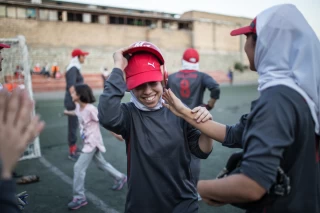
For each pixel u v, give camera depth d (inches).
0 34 767.7
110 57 938.7
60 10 887.1
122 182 152.8
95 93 706.2
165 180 71.9
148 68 69.7
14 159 37.7
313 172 49.1
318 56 49.8
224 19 1235.9
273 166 43.2
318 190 50.7
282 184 46.2
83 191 135.6
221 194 47.3
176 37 1090.7
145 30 1008.2
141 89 70.8
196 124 66.4
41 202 139.2
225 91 743.7
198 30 1139.3
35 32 813.9
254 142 45.2
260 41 51.0
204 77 159.9
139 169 72.5
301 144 47.1
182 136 73.2
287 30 49.3
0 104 39.5
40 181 165.5
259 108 46.9
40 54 821.2
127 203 74.8
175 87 157.4
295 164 47.8
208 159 199.0
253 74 1227.9
